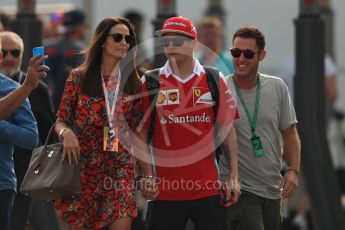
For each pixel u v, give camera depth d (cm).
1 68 2891
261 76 2744
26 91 2394
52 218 3238
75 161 2478
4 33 2892
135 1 5019
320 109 3422
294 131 2766
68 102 2527
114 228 2511
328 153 3434
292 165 2761
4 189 2555
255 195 2727
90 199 2520
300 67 3406
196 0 5178
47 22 4484
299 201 3950
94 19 5028
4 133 2534
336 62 5075
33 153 2533
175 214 2542
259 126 2727
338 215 3456
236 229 2722
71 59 3738
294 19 3406
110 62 2523
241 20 5072
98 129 2514
